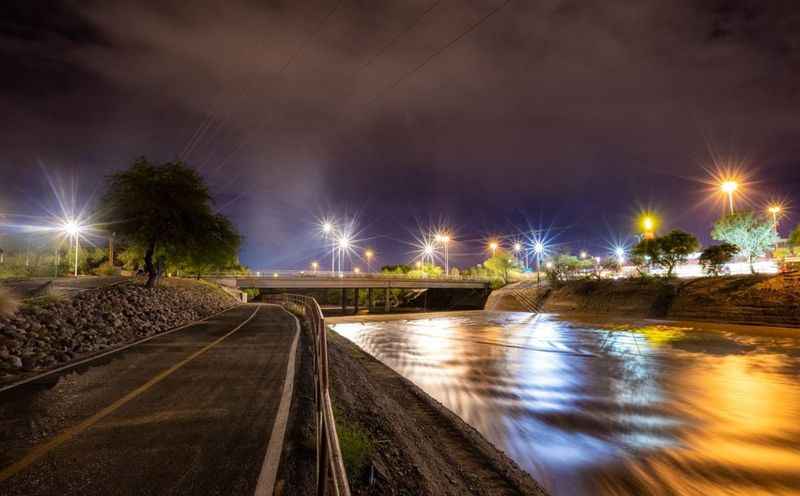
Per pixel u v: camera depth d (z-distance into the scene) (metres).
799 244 56.38
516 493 7.86
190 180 28.16
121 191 26.00
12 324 11.43
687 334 36.78
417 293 132.50
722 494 8.57
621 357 26.03
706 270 59.88
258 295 95.06
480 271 122.62
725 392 17.14
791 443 11.43
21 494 4.19
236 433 6.08
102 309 16.84
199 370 10.16
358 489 5.72
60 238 45.28
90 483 4.46
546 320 56.47
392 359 25.11
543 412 14.15
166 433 5.99
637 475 9.37
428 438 10.14
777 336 33.53
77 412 6.83
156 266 30.69
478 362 24.30
